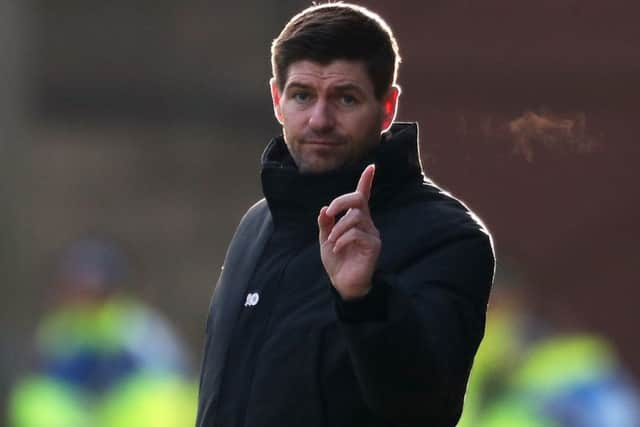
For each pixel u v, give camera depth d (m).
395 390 10.36
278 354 10.97
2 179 34.41
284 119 11.21
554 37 38.31
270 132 45.53
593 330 40.12
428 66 37.88
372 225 10.35
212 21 45.44
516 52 38.25
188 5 45.47
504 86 38.09
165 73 45.44
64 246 44.78
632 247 39.75
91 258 31.95
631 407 28.78
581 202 39.25
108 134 45.41
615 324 40.19
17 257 34.22
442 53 37.84
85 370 31.58
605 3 38.12
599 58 38.38
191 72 45.44
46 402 31.62
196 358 44.38
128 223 45.12
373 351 10.20
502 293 29.05
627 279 40.03
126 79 45.44
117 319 31.75
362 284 10.17
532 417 28.25
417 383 10.36
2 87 34.56
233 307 11.46
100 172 45.25
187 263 45.00
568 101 38.31
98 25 45.47
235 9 45.41
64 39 45.38
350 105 11.05
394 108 11.45
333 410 10.78
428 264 11.00
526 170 38.31
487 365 28.69
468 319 10.95
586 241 39.53
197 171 45.41
